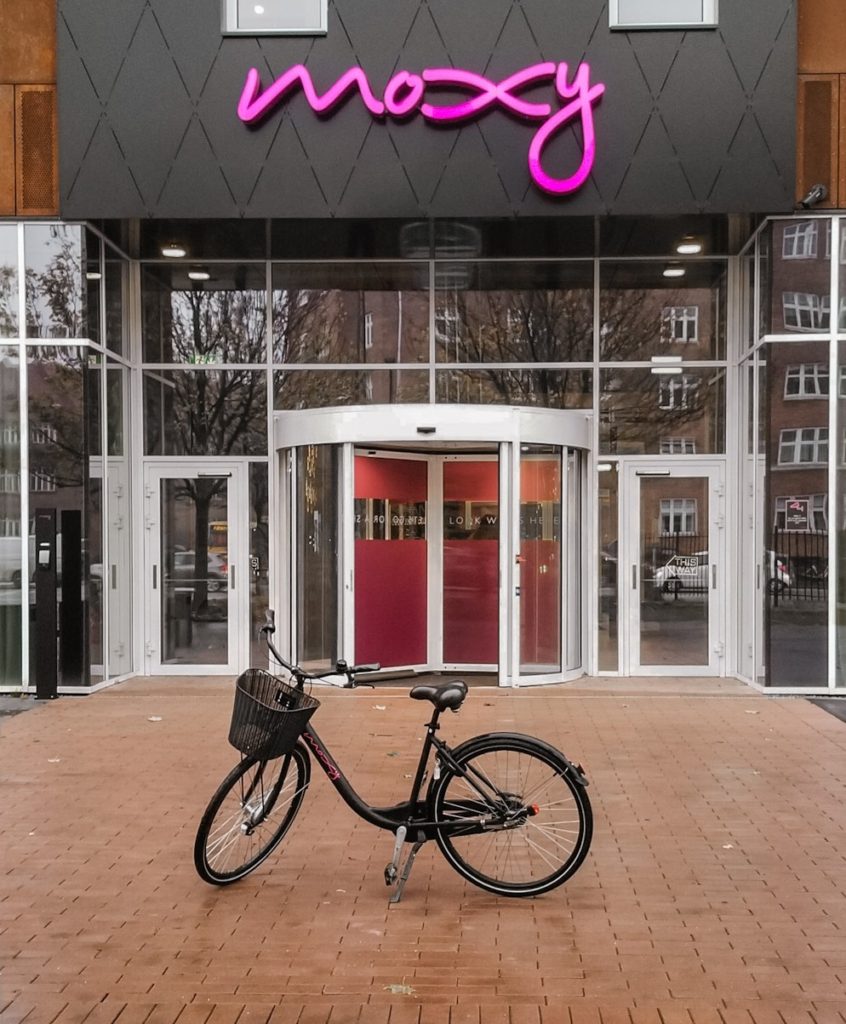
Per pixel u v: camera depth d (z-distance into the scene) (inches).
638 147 365.7
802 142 371.6
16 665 389.7
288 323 433.1
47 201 380.5
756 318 393.1
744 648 410.9
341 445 395.5
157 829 217.2
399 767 267.9
